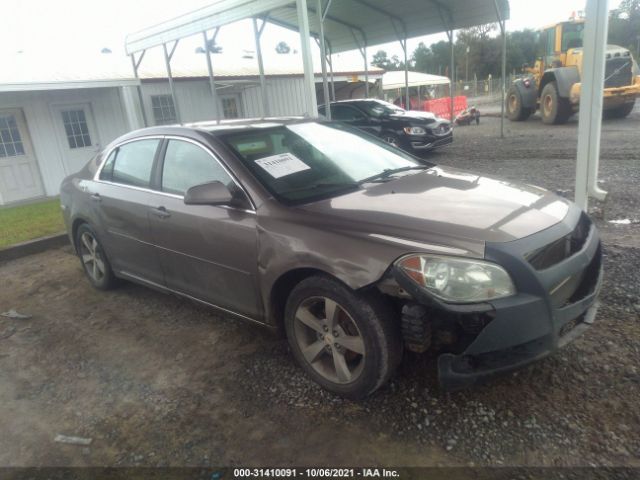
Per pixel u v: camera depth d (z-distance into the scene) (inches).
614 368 110.5
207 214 128.7
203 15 388.2
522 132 577.9
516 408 101.9
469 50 2257.6
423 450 93.8
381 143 162.7
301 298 111.9
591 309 109.2
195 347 141.1
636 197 239.0
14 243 260.1
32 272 222.7
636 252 168.1
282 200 119.2
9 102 451.5
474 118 751.7
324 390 114.3
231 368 128.2
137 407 116.2
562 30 610.5
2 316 175.9
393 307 101.8
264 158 131.6
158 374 129.4
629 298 138.9
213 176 132.0
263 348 136.3
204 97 603.2
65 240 265.0
